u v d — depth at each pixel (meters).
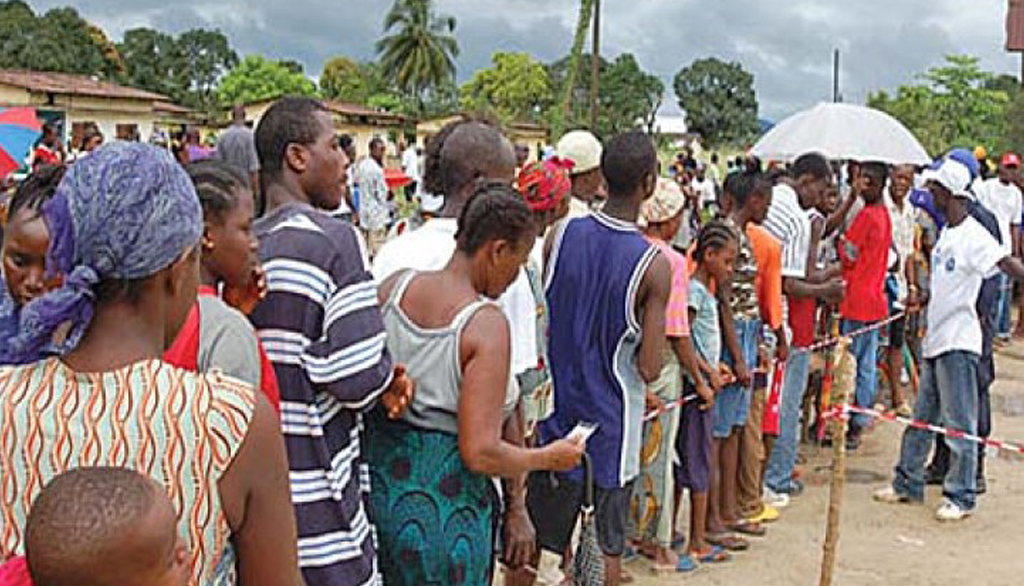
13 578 1.78
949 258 7.12
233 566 2.19
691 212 17.14
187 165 3.01
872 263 8.41
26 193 2.64
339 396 3.17
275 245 3.17
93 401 2.03
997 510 7.49
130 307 2.08
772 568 6.31
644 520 6.01
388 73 80.50
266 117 3.50
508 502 3.98
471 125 4.17
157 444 2.01
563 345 4.94
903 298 9.50
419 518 3.52
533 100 77.38
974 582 6.28
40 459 2.01
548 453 3.69
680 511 7.10
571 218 5.06
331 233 3.22
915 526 7.14
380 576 3.47
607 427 4.87
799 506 7.43
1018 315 14.00
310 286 3.14
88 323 2.06
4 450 2.02
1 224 2.75
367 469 3.56
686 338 5.70
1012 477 8.25
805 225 7.29
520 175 4.79
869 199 8.44
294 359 3.13
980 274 7.03
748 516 6.87
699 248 6.09
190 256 2.12
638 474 5.12
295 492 3.13
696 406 6.04
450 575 3.56
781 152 9.41
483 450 3.46
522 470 3.59
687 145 31.67
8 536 2.02
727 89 75.12
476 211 3.61
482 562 3.63
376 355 3.20
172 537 1.76
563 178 4.82
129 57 87.00
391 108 76.38
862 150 8.97
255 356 2.71
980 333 7.23
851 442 8.72
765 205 6.67
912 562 6.54
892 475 8.16
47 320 2.01
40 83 34.81
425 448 3.52
